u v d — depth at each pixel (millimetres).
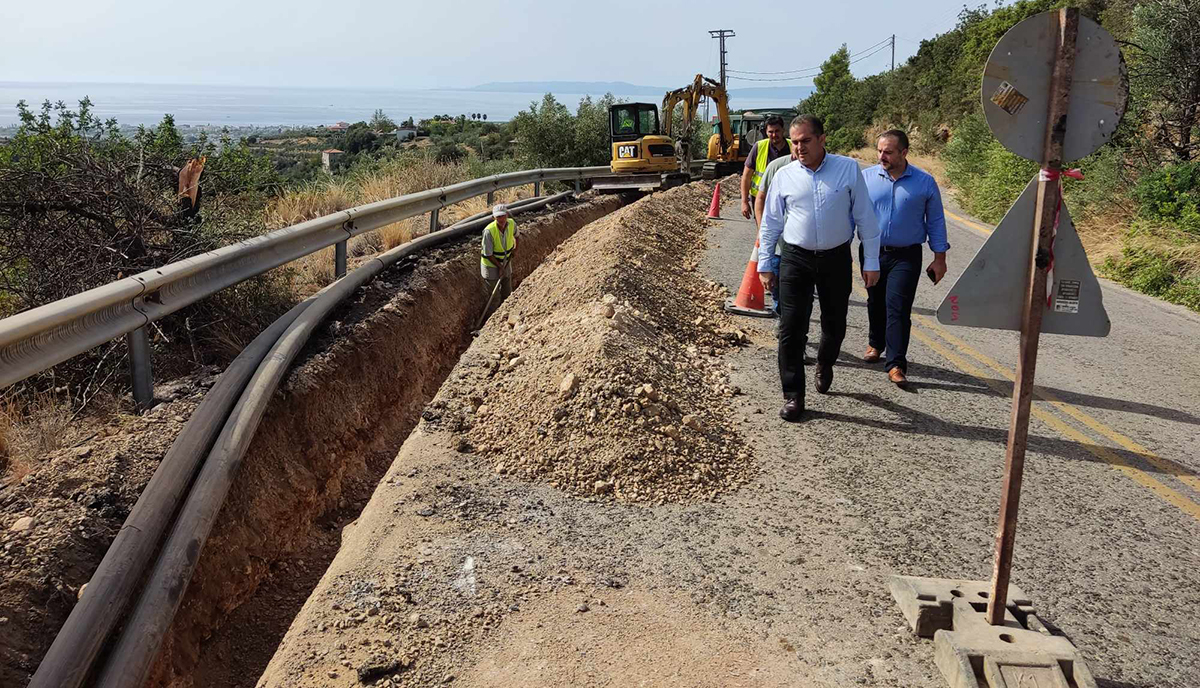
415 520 3904
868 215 4941
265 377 5094
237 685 3871
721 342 6777
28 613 3258
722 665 2961
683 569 3576
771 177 6176
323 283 8320
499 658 2977
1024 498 4379
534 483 4340
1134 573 3670
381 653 2977
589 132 25203
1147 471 4766
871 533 3926
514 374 5512
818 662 2984
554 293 7418
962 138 24281
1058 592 3494
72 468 4148
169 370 5750
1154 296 10562
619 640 3086
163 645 3562
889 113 46094
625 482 4301
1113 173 14492
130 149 7410
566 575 3504
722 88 24406
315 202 12039
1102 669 3002
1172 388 6363
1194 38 13750
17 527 3631
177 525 3775
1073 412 5734
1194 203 12578
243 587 4309
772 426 5184
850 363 6547
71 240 6277
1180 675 2980
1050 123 2627
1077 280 2727
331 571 3539
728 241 11695
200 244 6805
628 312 6289
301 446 5293
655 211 12172
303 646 3021
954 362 6750
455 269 9273
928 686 2854
